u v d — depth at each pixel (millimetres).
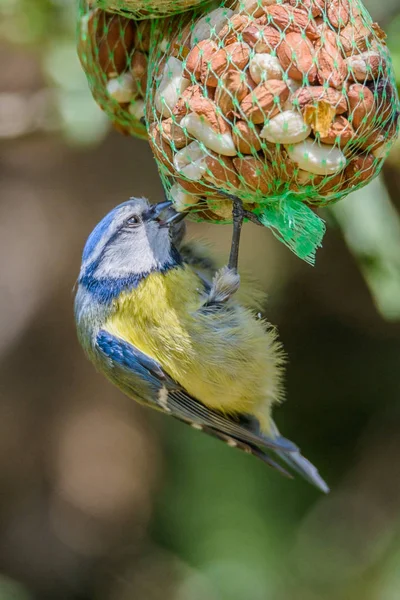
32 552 13477
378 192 7699
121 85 6594
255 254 12953
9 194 13922
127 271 6871
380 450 13195
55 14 8891
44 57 9031
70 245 13828
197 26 5641
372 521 12453
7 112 9320
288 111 5281
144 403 7320
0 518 13594
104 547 13266
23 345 13852
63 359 13969
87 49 6773
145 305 6789
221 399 7000
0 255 13906
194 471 12938
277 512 12500
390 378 13625
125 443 13578
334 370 13797
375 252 7500
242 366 6867
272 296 13242
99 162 13570
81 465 13578
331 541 12242
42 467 13680
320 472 13195
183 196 6074
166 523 13039
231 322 6812
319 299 13609
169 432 13445
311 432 13578
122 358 6898
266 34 5359
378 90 5504
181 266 6914
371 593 11578
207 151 5480
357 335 13828
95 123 8719
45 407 13852
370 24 5852
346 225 7539
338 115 5355
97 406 13867
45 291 13891
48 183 13906
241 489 12617
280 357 7059
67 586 13477
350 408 13641
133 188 13445
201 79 5492
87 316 7141
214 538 12406
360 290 13430
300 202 5695
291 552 12203
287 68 5305
